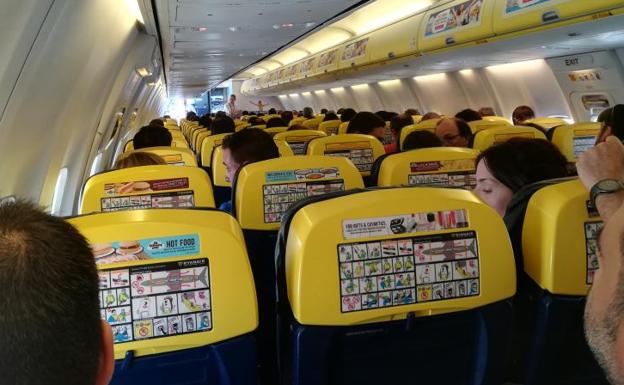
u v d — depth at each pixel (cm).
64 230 66
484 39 692
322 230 117
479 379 136
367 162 436
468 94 1201
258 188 238
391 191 126
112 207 251
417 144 387
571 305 138
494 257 127
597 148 130
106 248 115
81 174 564
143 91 1261
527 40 658
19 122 271
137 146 500
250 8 678
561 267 135
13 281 58
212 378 126
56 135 365
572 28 561
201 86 3038
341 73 1314
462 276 125
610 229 77
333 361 127
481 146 441
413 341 130
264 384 217
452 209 124
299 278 118
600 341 70
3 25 210
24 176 323
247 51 1287
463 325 131
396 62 988
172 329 119
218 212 129
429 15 830
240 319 122
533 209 141
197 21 772
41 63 270
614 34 595
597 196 120
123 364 119
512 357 157
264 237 244
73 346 59
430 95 1373
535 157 202
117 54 543
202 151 588
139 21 705
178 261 118
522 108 734
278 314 142
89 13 333
